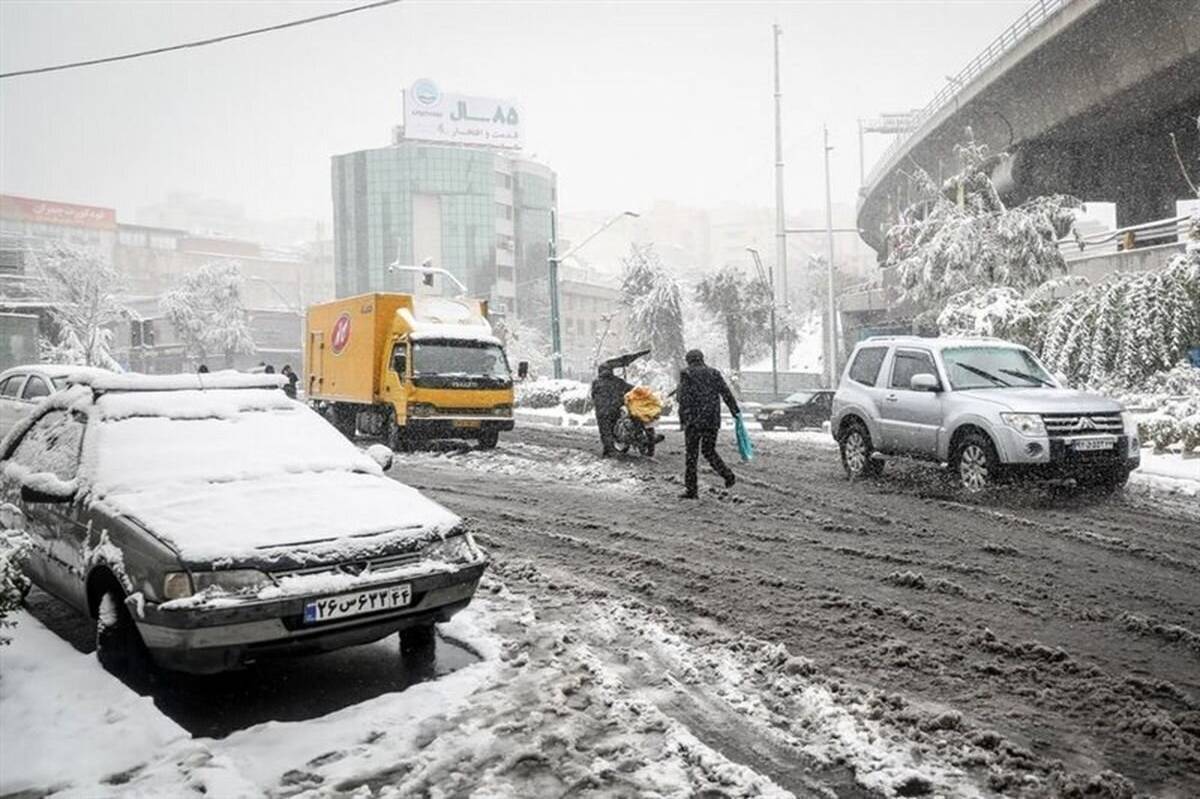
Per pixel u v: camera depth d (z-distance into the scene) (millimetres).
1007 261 22359
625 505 10039
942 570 6766
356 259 82000
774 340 44812
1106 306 18172
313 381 20469
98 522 4750
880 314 50062
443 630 5488
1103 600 5906
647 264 52031
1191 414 13281
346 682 4738
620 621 5602
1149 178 36375
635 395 14414
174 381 6082
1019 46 30125
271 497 4910
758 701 4281
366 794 3400
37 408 6293
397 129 87625
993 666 4672
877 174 52656
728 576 6680
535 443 17484
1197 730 3879
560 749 3766
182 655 4051
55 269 49344
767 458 14469
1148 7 24531
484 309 18031
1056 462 9148
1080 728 3920
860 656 4887
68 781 3547
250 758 3719
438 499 10742
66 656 4910
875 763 3598
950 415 10008
